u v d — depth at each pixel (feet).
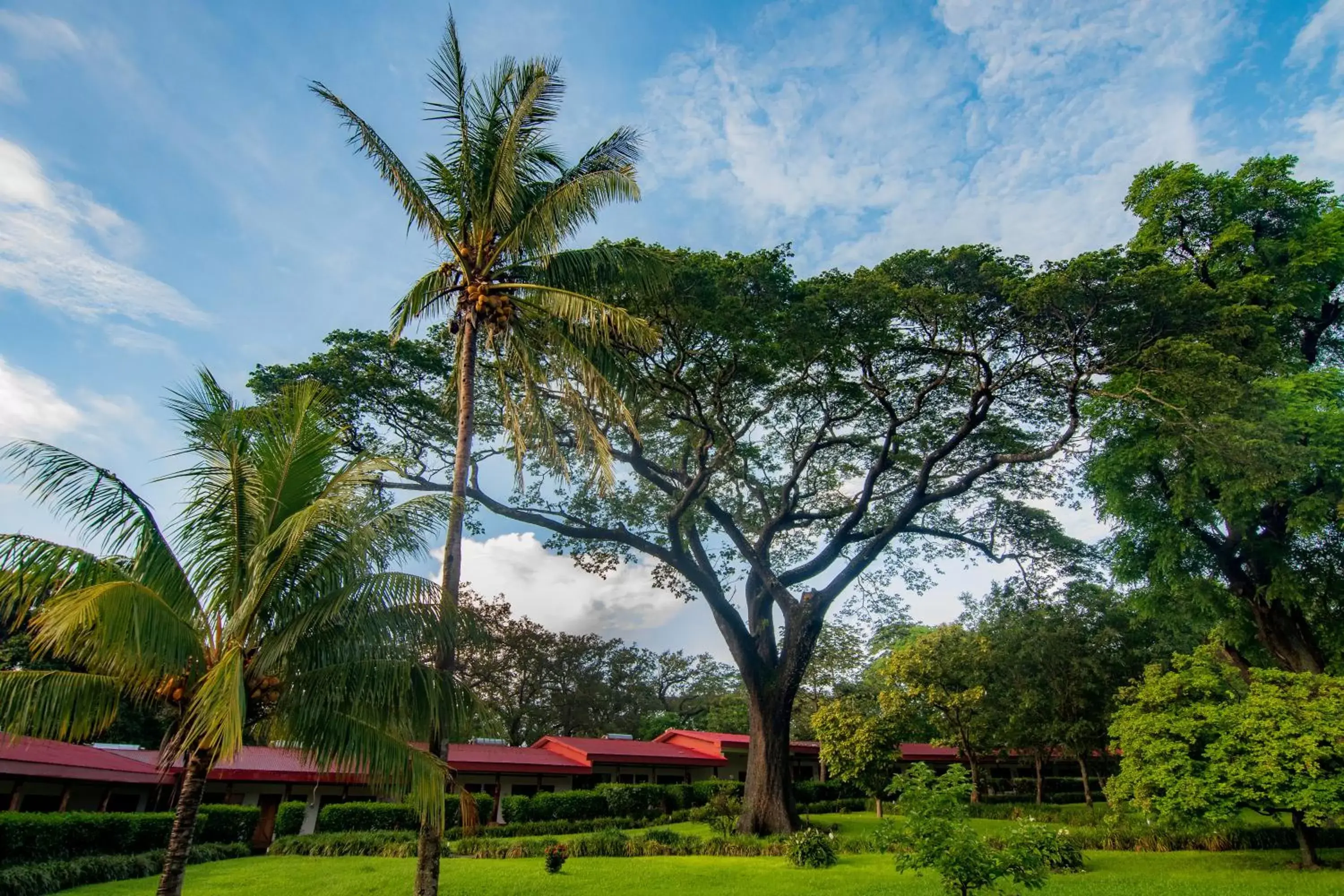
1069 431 58.59
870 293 52.19
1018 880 29.35
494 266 42.29
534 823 80.48
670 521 65.98
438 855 32.71
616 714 157.69
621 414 41.88
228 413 31.81
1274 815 48.42
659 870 49.44
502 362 45.80
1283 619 66.80
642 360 56.24
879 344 56.75
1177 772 48.73
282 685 29.53
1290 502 63.00
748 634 70.54
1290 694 47.73
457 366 44.45
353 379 54.54
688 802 97.81
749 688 69.62
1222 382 51.96
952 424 68.54
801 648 69.00
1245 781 45.14
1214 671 55.88
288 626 29.50
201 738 27.12
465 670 138.31
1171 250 76.69
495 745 99.81
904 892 39.17
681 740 119.03
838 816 91.71
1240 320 54.54
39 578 26.43
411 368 57.98
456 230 42.27
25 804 62.28
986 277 53.31
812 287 55.57
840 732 85.71
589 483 68.49
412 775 29.60
